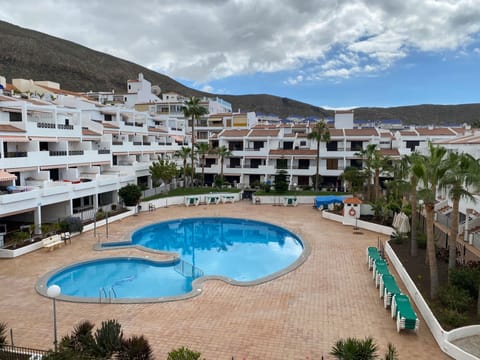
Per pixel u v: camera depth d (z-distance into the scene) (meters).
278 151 54.84
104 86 169.12
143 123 57.38
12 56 145.00
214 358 11.64
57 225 27.39
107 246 26.02
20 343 12.69
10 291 17.59
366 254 23.45
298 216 36.81
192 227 34.78
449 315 13.20
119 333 11.61
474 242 22.36
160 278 21.11
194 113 50.75
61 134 34.38
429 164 15.95
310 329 13.60
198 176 56.09
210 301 16.31
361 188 40.97
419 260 20.75
